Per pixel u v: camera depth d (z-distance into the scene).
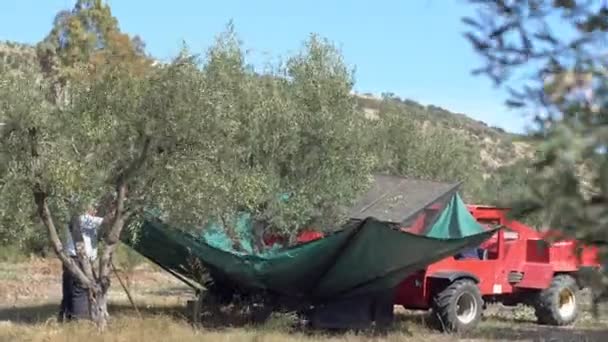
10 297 17.61
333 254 12.84
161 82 11.62
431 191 14.65
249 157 14.22
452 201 14.47
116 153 11.78
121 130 11.66
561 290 15.80
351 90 15.35
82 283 12.01
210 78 13.06
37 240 12.62
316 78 15.11
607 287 2.89
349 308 13.91
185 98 11.61
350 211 14.77
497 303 16.16
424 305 14.45
